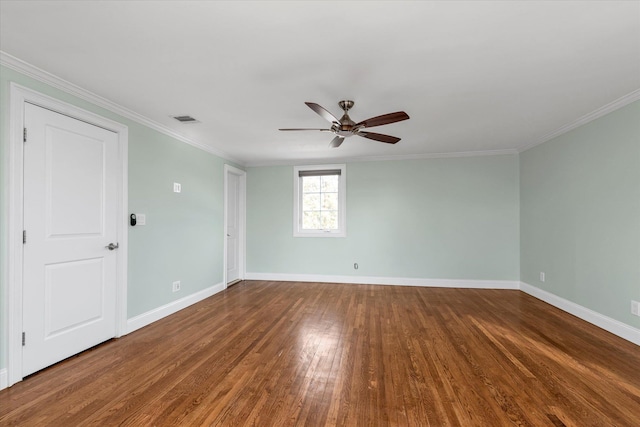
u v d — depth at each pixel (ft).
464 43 6.45
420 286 17.51
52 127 8.02
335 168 18.79
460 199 17.22
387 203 18.07
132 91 8.87
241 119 11.28
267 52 6.80
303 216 19.43
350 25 5.83
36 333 7.60
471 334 10.13
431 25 5.84
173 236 12.80
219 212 16.53
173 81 8.24
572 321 11.38
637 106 9.14
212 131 12.82
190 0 5.12
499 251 16.83
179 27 5.89
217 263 16.25
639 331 9.11
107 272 9.69
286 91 8.86
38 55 6.92
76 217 8.69
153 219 11.65
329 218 19.11
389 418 5.87
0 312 6.84
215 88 8.67
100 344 9.39
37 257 7.64
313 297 15.08
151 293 11.51
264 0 5.12
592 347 9.04
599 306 10.75
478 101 9.65
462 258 17.20
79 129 8.77
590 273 11.18
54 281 8.07
